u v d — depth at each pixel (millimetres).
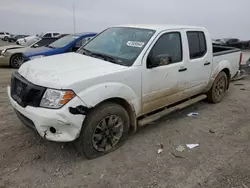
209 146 3617
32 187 2631
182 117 4680
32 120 2828
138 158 3236
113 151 3375
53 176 2818
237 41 26484
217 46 6582
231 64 5727
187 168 3055
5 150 3271
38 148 3365
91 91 2869
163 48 3822
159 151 3416
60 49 8039
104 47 3947
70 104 2713
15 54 10148
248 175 2959
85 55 3836
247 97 6082
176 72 4016
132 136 3838
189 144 3648
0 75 8398
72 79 2809
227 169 3062
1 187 2598
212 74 5059
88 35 8672
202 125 4340
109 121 3213
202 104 5465
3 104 4980
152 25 4188
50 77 2867
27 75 3105
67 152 3307
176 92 4184
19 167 2945
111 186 2691
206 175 2934
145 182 2771
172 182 2791
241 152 3477
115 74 3129
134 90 3396
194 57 4441
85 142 3008
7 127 3926
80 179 2787
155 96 3781
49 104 2730
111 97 3090
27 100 2887
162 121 4461
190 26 4469
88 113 2980
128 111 3492
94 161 3135
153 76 3631
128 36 3928
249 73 8523
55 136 2801
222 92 5625
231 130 4176
